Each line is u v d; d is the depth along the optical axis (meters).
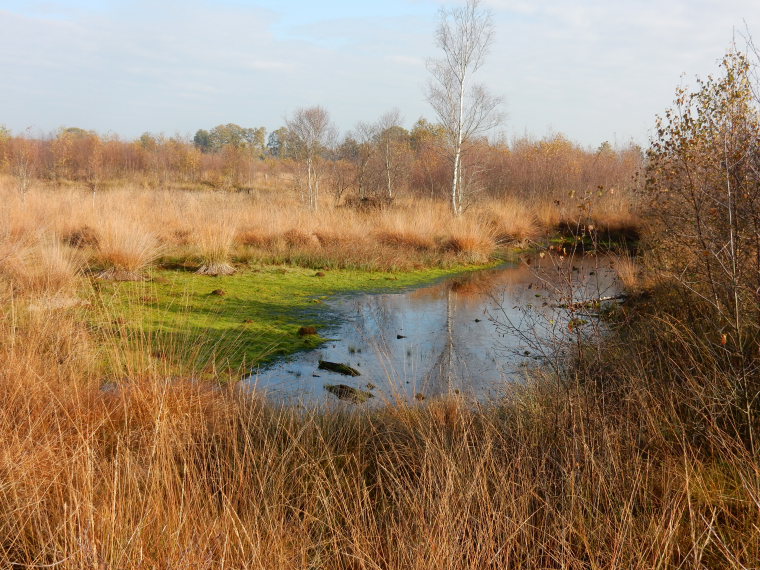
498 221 18.62
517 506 2.90
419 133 48.38
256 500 3.05
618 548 2.50
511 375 6.07
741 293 4.38
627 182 23.03
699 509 2.84
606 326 6.45
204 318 7.80
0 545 2.43
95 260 10.27
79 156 37.84
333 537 2.75
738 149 4.68
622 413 3.81
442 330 8.05
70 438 3.35
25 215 11.93
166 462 3.00
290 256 12.87
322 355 6.79
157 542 2.41
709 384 3.86
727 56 5.25
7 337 4.63
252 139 86.12
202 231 12.74
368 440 4.23
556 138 34.25
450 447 3.65
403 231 15.54
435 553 2.46
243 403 4.38
